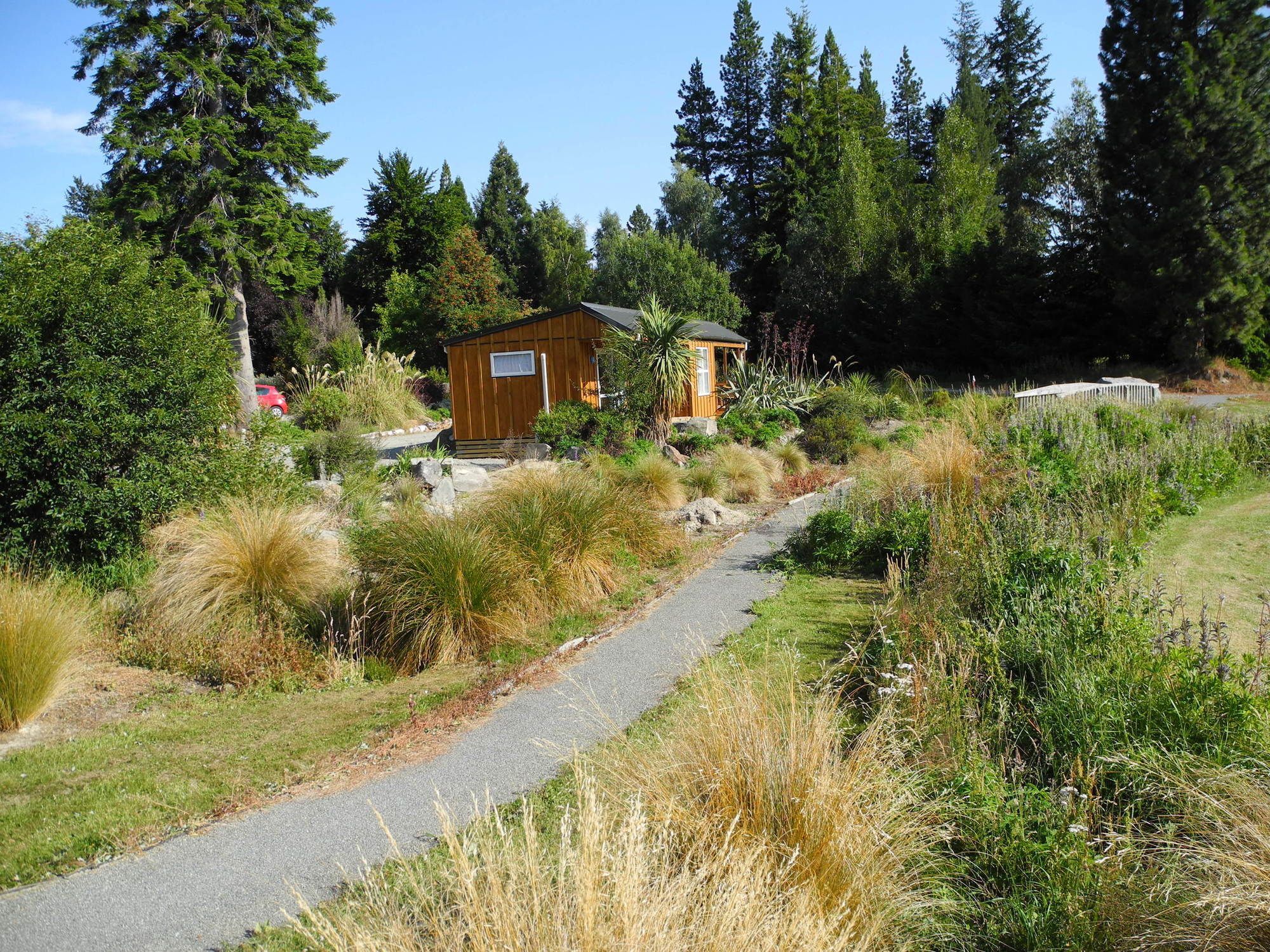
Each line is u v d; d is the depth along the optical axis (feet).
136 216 65.05
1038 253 108.68
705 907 8.36
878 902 9.75
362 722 17.04
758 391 64.28
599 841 8.59
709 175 171.53
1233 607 21.50
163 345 24.71
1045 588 17.43
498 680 18.79
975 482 26.25
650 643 20.98
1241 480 36.99
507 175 181.27
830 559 27.66
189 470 25.34
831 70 142.41
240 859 12.03
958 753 12.61
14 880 11.62
